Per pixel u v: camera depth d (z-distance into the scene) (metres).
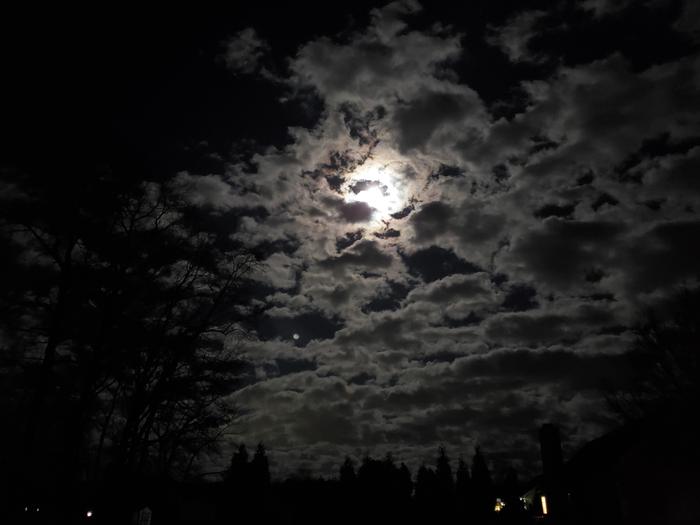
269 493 50.78
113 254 19.80
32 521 17.77
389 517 67.62
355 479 68.00
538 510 37.00
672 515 22.58
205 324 21.45
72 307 19.08
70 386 18.69
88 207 19.64
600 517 26.75
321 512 60.31
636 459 23.95
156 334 20.27
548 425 34.91
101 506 19.84
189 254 21.55
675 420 21.62
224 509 40.16
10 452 17.56
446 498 73.00
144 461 21.16
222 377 21.36
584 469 29.09
